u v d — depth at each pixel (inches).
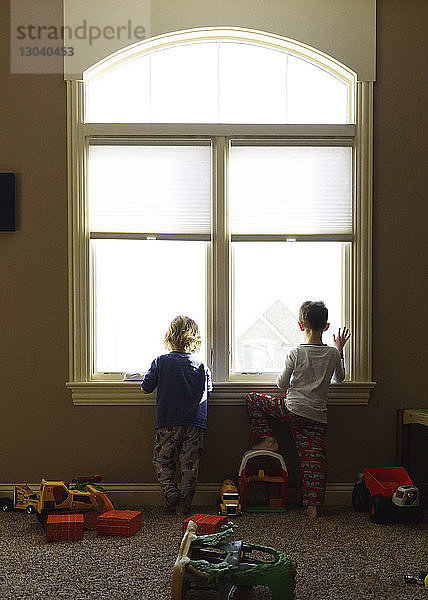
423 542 134.6
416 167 165.2
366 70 163.5
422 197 165.2
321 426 156.8
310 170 165.0
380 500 145.7
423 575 115.4
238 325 167.8
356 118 164.2
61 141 163.5
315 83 167.5
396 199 165.2
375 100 164.7
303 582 114.0
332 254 167.2
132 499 163.5
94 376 166.4
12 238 163.9
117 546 131.5
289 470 163.5
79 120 163.0
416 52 164.6
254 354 167.8
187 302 167.8
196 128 163.6
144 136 164.2
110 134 163.5
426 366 165.9
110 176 164.4
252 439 164.2
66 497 143.6
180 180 164.6
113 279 167.3
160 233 164.6
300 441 156.6
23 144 163.3
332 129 164.2
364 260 164.2
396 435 165.3
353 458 165.2
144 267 167.3
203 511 157.3
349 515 154.0
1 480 164.4
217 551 113.7
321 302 159.6
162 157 164.6
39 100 163.0
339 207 165.3
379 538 136.9
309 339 159.6
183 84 166.9
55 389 164.1
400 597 108.6
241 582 101.7
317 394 156.0
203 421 155.6
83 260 163.5
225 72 166.9
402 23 164.6
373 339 165.5
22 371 164.4
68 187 163.0
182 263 167.5
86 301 163.9
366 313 164.4
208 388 158.9
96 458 164.4
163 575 117.0
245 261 167.6
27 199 163.5
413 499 145.0
